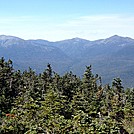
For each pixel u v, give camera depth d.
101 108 79.25
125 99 104.31
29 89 88.88
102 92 99.81
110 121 53.75
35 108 60.56
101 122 52.81
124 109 85.00
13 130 53.38
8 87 91.12
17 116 58.41
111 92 98.19
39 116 58.59
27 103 60.69
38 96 82.31
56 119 53.12
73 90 98.00
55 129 50.09
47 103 65.12
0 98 78.06
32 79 99.94
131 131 75.38
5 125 53.91
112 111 80.00
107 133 49.72
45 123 52.97
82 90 93.94
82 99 74.69
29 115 58.97
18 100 74.00
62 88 97.50
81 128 49.47
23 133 53.69
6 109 75.62
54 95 66.88
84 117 52.09
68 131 49.38
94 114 66.12
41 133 50.72
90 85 102.81
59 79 99.88
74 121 51.09
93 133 48.59
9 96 85.06
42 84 100.62
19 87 95.56
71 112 69.31
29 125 54.44
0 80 90.62
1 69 93.19
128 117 85.12
